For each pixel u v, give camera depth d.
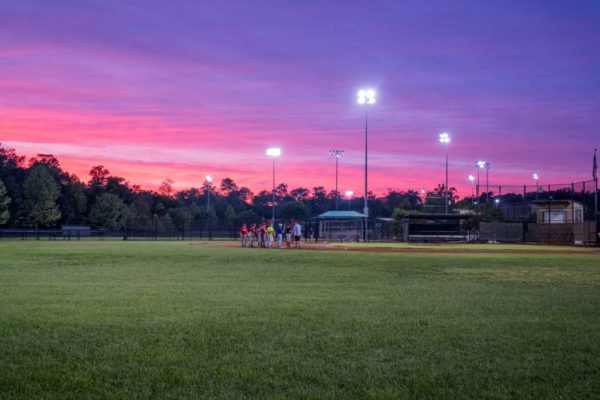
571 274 17.25
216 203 166.12
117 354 6.41
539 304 10.41
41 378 5.50
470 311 9.54
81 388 5.21
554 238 49.88
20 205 87.56
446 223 54.22
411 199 174.00
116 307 9.87
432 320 8.62
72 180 107.81
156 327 7.96
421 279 15.46
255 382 5.39
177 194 171.62
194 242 52.53
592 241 45.56
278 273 17.28
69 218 98.06
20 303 10.35
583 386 5.29
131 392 5.09
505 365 6.00
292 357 6.32
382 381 5.43
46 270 18.22
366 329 7.89
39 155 110.12
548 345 6.94
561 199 52.81
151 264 21.23
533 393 5.08
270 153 70.31
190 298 11.12
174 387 5.24
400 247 40.25
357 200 178.38
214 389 5.18
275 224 65.88
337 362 6.12
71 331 7.68
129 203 116.19
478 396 5.01
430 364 6.05
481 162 102.88
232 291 12.36
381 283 14.30
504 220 56.41
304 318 8.77
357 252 32.25
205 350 6.61
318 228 61.25
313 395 5.01
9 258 24.83
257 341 7.09
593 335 7.54
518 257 27.12
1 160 102.81
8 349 6.64
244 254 29.06
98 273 17.11
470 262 22.94
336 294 11.88
